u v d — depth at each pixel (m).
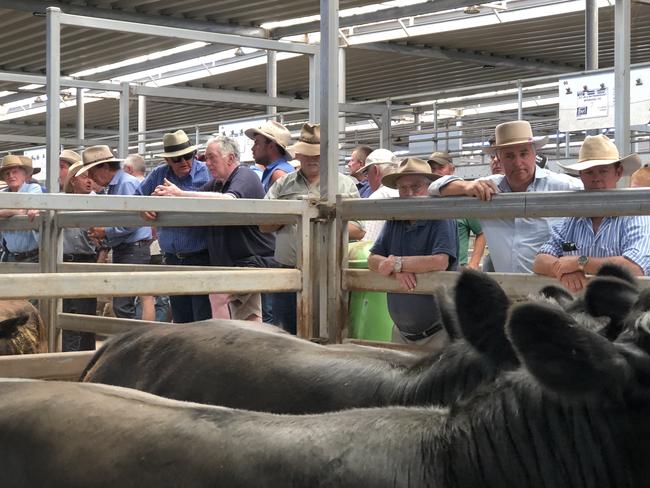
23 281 3.88
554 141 12.43
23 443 2.29
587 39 8.40
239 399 3.33
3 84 16.12
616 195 3.73
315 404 3.12
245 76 16.77
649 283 3.66
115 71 16.12
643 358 1.90
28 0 11.58
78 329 5.47
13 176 8.16
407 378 2.91
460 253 5.68
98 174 7.09
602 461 1.93
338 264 4.72
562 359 1.81
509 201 4.04
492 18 12.88
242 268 4.94
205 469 2.07
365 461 2.02
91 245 7.29
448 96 15.24
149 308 7.52
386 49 14.26
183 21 12.34
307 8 11.85
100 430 2.25
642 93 6.54
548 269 4.07
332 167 4.72
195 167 6.43
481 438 2.02
